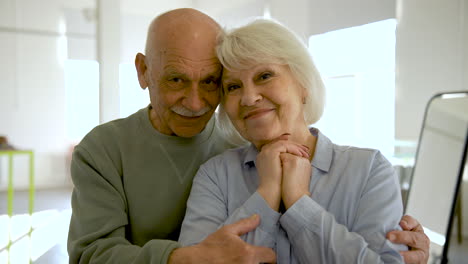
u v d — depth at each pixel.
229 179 1.22
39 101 3.97
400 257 0.99
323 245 0.99
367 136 5.28
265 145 1.14
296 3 5.70
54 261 3.31
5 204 3.85
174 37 1.12
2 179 3.85
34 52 3.94
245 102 1.11
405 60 4.62
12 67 3.87
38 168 3.93
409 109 4.59
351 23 5.15
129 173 1.30
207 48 1.13
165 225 1.33
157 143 1.33
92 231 1.20
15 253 3.40
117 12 4.16
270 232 1.04
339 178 1.13
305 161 1.10
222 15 5.77
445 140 3.77
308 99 1.22
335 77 5.54
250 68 1.09
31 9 3.91
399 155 4.28
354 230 1.07
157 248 0.98
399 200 1.09
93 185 1.26
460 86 4.10
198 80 1.14
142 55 1.27
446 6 4.21
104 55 4.12
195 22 1.14
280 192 1.08
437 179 3.75
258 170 1.12
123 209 1.28
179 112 1.19
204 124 1.25
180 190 1.34
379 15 4.84
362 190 1.10
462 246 3.50
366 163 1.12
